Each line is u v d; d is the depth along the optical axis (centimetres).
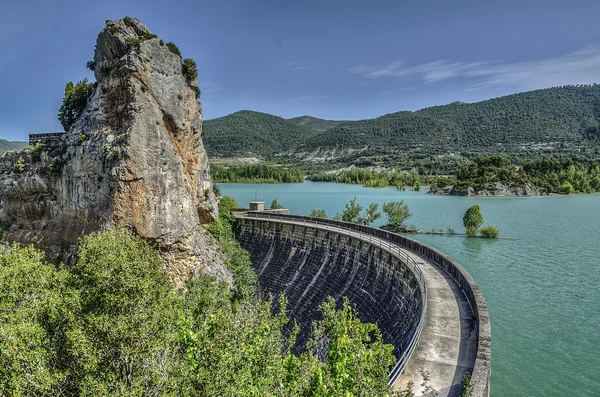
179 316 2283
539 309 5200
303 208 15238
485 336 2245
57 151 5162
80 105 5538
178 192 4944
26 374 1748
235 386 1692
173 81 5006
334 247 5509
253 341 2002
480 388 1781
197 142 5912
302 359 1903
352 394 1521
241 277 6044
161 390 1697
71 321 2005
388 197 19850
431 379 2044
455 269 3544
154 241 4606
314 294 5328
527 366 3891
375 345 1877
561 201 17562
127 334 1800
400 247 4666
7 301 2484
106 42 4678
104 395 1566
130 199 4412
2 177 5597
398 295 3862
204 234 5875
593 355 4069
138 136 4453
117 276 2130
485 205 16262
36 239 5119
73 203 4894
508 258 7756
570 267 7081
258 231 7094
